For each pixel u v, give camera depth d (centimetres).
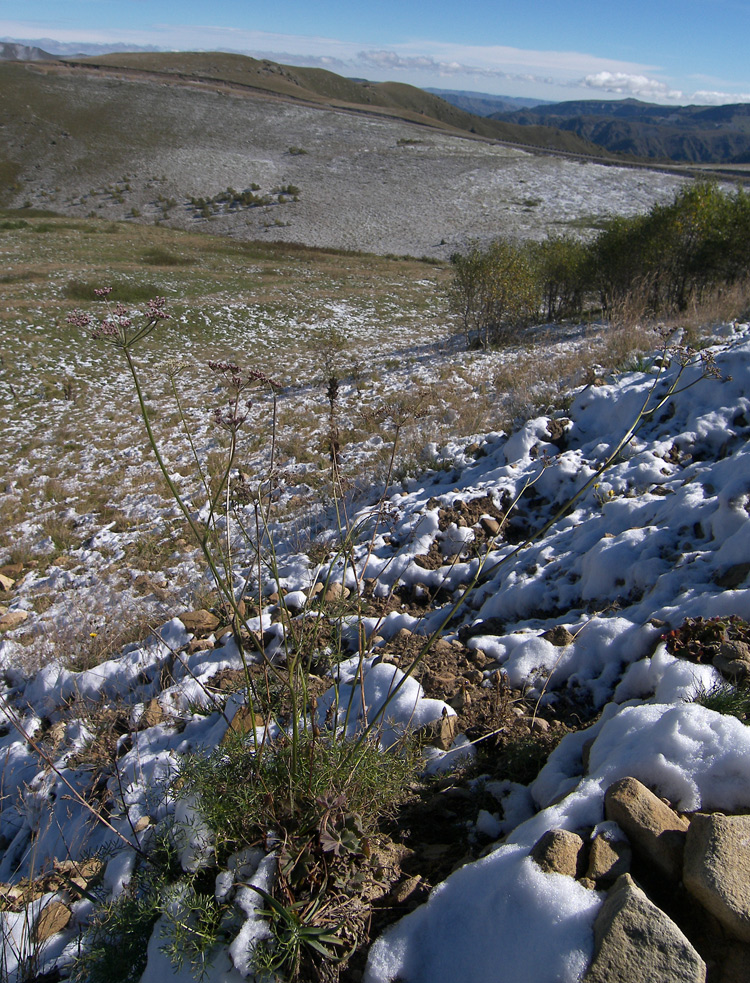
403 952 169
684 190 1648
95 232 4178
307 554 561
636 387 614
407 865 215
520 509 536
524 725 283
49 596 653
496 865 176
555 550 446
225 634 445
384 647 380
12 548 813
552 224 4678
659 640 291
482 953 160
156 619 530
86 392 1764
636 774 193
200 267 3431
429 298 2941
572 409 658
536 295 1850
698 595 307
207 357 2083
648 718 213
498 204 5209
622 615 329
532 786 234
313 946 168
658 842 167
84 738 375
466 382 1151
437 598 457
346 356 1977
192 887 192
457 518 518
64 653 494
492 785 247
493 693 307
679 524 384
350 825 198
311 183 5822
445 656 349
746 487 358
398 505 607
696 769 185
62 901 252
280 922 176
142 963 196
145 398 1706
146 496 928
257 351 2167
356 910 186
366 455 823
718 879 149
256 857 197
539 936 153
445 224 4853
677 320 950
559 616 383
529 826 191
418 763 246
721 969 145
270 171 6150
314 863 188
